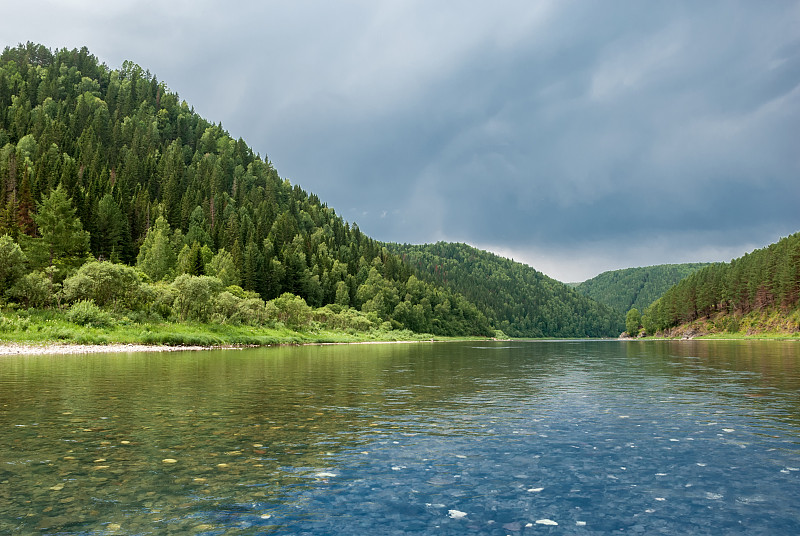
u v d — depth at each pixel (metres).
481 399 17.84
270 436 11.52
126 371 27.02
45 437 11.12
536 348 82.00
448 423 13.23
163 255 114.06
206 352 51.78
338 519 6.57
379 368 32.31
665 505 7.22
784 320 146.75
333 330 121.62
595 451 10.34
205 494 7.50
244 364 34.59
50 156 156.62
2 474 8.38
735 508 7.11
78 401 16.33
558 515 6.79
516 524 6.45
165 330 64.75
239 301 87.44
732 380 24.69
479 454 10.07
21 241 84.62
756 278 165.62
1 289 58.38
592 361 41.91
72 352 44.31
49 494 7.38
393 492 7.71
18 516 6.52
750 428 12.67
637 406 16.27
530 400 17.64
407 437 11.54
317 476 8.48
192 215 168.00
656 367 34.12
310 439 11.27
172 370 28.27
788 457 9.90
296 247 181.62
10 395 17.59
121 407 15.26
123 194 148.00
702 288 190.25
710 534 6.17
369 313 151.75
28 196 108.31
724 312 182.75
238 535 5.97
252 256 137.62
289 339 86.38
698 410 15.48
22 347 44.44
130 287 68.38
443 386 21.92
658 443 11.07
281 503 7.16
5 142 175.25
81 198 118.69
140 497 7.31
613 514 6.85
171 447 10.37
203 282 76.31
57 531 6.02
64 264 88.12
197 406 15.60
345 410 15.18
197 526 6.25
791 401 17.41
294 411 14.88
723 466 9.25
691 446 10.80
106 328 58.19
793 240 172.38
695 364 37.00
